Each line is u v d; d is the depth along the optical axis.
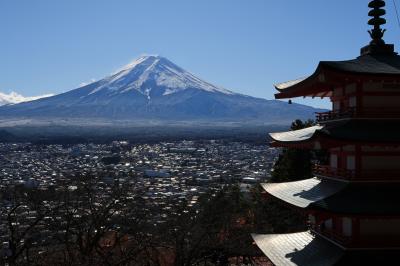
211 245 47.75
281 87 32.91
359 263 25.11
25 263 38.31
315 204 24.30
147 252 44.06
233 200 62.09
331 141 24.95
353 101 27.58
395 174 25.97
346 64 26.98
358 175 25.98
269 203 59.94
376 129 26.47
